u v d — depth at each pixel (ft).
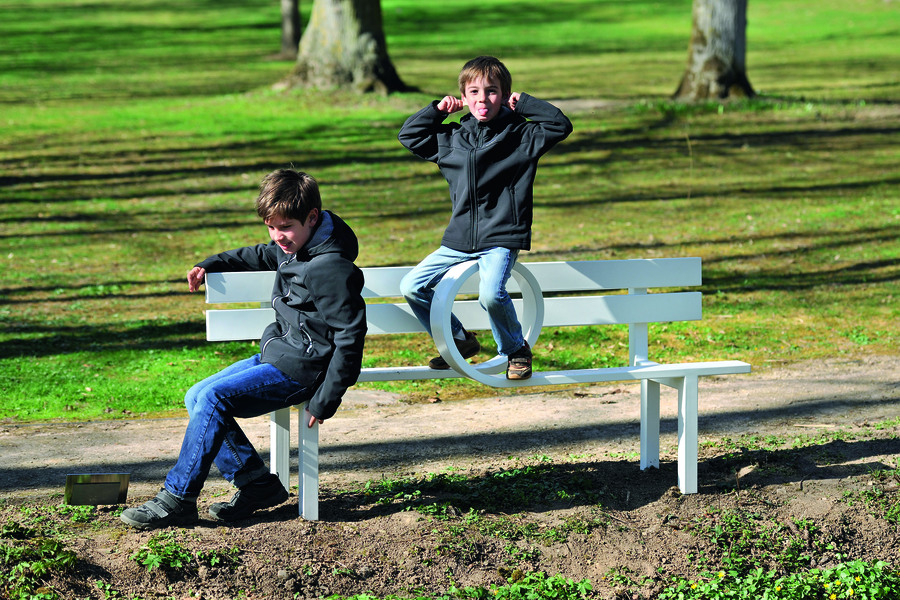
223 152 95.86
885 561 24.34
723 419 34.63
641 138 101.35
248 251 24.79
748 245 65.82
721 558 23.94
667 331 48.55
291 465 30.07
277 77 148.46
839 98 119.85
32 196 78.23
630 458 30.14
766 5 258.57
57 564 21.02
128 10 260.01
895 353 44.42
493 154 23.43
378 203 78.02
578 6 266.77
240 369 23.67
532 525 24.70
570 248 64.85
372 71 121.29
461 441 32.48
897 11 231.30
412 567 22.65
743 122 107.04
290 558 22.53
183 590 21.30
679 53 183.21
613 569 23.16
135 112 115.44
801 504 26.16
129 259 62.08
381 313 25.88
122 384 39.83
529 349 24.94
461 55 181.98
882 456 29.40
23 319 49.14
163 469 29.32
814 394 37.78
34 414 35.91
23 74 148.56
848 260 61.87
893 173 86.07
